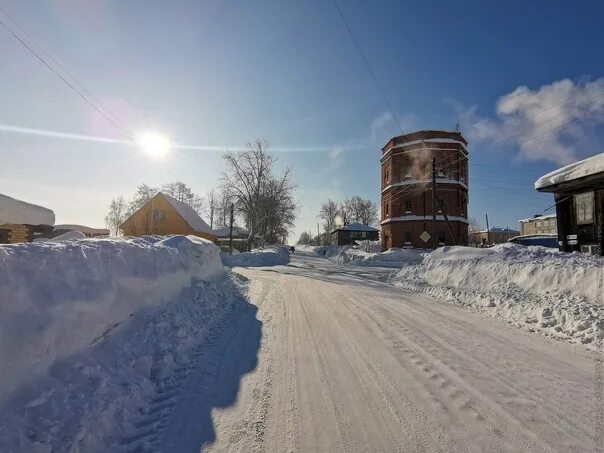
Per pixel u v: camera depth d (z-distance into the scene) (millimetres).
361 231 85312
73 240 5691
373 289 15758
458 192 43125
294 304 11344
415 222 43031
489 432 3848
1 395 3176
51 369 3791
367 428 3951
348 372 5551
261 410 4344
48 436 3131
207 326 7770
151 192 71438
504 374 5453
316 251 80438
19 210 10047
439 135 43375
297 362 5984
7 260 3736
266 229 65500
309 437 3777
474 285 13086
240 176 55344
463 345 6941
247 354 6367
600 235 14688
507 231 89875
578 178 14562
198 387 4914
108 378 4207
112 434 3645
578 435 3777
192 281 9562
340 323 8727
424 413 4270
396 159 45250
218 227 87375
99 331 4758
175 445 3592
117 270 5617
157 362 5270
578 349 6688
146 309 6242
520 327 8375
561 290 9672
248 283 16562
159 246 8297
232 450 3535
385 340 7273
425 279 17016
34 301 3799
